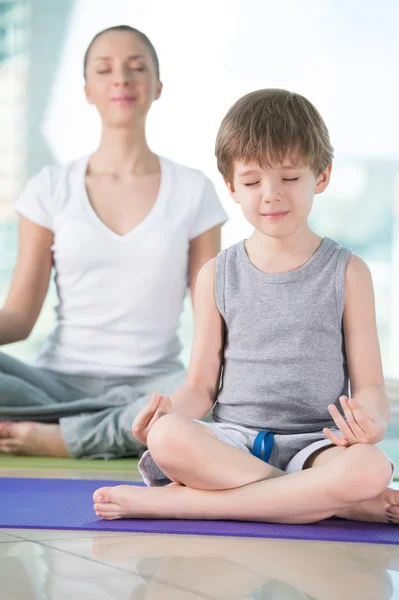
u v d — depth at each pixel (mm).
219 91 5773
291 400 1748
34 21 5730
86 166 2980
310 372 1755
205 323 1870
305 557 1276
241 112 1735
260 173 1686
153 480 1664
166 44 5738
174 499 1529
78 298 2867
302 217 1720
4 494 1825
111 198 2900
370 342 1780
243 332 1809
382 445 3127
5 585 1101
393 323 5988
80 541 1361
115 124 2898
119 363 2832
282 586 1116
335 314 1783
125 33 2912
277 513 1490
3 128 5723
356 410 1492
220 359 1878
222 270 1868
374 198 6070
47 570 1177
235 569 1193
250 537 1403
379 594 1093
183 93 5746
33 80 5746
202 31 5738
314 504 1472
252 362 1791
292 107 1732
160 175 2955
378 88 5918
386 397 1742
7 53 5734
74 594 1061
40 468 2385
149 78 2908
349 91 5914
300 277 1799
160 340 2867
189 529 1443
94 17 5738
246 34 5793
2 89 5746
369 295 1796
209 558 1255
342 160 6027
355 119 5961
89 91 2943
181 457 1514
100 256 2822
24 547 1313
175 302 2877
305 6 5777
